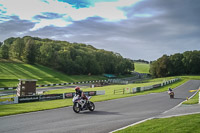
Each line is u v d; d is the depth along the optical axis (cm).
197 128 818
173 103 1906
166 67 11644
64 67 9969
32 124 993
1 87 5097
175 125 872
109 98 2416
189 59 11712
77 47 14575
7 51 9150
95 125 965
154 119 1041
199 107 1502
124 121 1055
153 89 4281
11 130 881
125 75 14588
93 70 11819
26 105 1888
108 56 14175
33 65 9200
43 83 6556
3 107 1747
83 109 1362
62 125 968
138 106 1695
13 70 7400
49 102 2184
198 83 5738
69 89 4941
